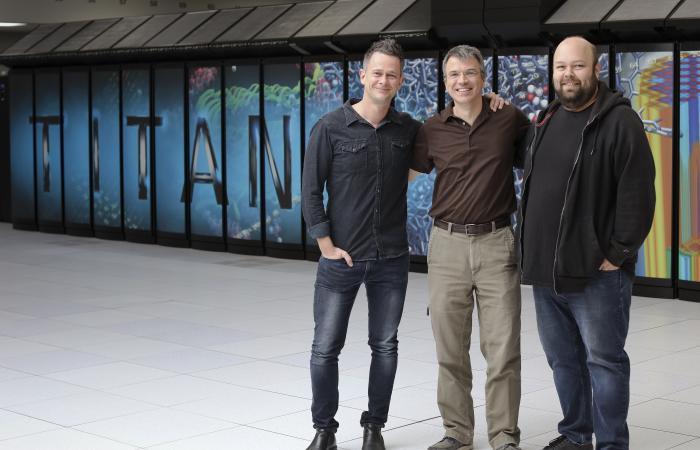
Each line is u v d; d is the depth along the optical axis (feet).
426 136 18.75
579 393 18.12
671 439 19.42
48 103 57.88
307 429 20.44
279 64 46.80
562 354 17.99
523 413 21.38
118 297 37.11
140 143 53.31
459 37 41.09
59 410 22.06
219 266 45.16
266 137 47.65
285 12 48.85
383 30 42.60
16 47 59.93
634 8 36.58
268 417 21.33
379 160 18.37
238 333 30.42
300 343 28.96
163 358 27.12
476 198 18.25
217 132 49.62
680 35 35.65
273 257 48.01
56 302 36.17
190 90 50.60
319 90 45.50
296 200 46.83
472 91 17.99
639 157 16.38
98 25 58.18
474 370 25.25
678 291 35.96
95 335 30.30
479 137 18.22
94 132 55.57
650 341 28.76
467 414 18.88
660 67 35.47
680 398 22.47
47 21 66.08
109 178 55.11
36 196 59.57
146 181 53.26
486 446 19.11
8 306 35.40
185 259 47.55
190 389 23.79
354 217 18.43
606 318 16.93
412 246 43.11
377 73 17.99
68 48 56.59
